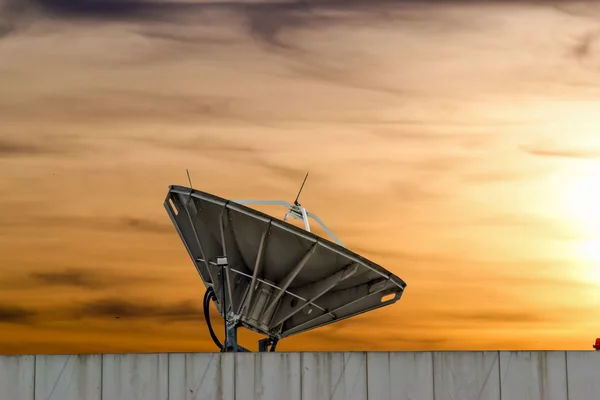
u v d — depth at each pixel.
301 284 48.56
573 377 39.66
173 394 39.75
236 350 48.69
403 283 47.41
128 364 39.81
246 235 46.69
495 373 39.81
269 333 49.69
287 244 46.62
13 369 39.69
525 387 39.75
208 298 48.75
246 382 39.81
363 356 39.91
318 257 46.81
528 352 39.84
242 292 49.09
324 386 39.84
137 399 39.69
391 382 39.84
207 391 39.75
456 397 39.75
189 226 47.75
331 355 39.94
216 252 47.81
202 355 39.91
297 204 49.31
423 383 39.84
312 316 49.62
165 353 39.91
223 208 45.94
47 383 39.69
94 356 39.84
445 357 39.91
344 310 49.28
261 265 47.78
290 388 39.81
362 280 48.00
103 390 39.72
